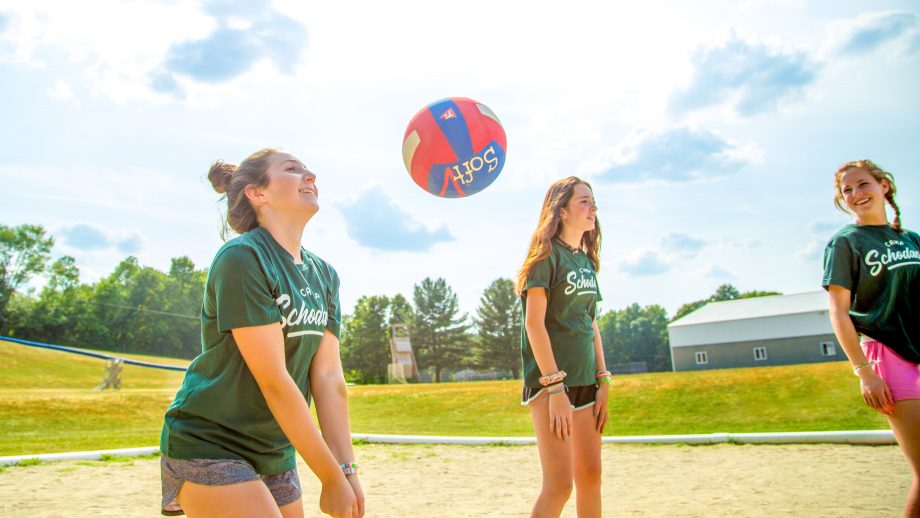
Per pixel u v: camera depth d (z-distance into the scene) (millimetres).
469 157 4809
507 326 82188
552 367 3146
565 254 3414
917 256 3070
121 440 10195
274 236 2379
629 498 5180
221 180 2594
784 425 10188
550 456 3119
